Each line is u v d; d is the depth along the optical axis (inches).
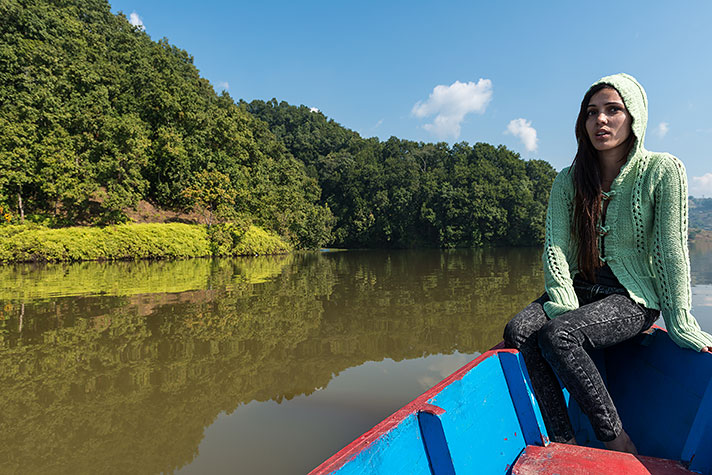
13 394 153.8
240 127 1684.3
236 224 1093.1
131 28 2284.7
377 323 264.4
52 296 367.6
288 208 1508.4
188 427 126.3
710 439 44.3
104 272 594.6
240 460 106.2
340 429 123.6
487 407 50.2
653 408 65.1
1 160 888.9
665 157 61.1
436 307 319.0
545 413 58.4
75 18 1823.3
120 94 1441.9
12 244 750.5
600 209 65.1
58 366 183.5
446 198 1942.7
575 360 52.7
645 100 65.0
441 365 183.2
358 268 704.4
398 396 149.2
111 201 934.4
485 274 581.6
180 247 946.1
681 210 58.9
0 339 226.4
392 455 36.5
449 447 39.7
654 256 60.8
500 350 57.1
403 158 2596.0
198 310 306.0
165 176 1323.8
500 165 2330.2
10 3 1369.3
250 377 169.9
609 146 63.3
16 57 1207.6
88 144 1032.2
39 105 1050.1
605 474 39.6
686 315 58.1
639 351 71.4
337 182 2279.8
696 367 55.8
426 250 1686.8
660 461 44.7
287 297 369.1
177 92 1471.5
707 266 650.2
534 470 41.4
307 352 203.2
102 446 115.9
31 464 107.0
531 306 64.6
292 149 2952.8
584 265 67.1
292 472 100.0
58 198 973.2
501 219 1894.7
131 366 183.9
